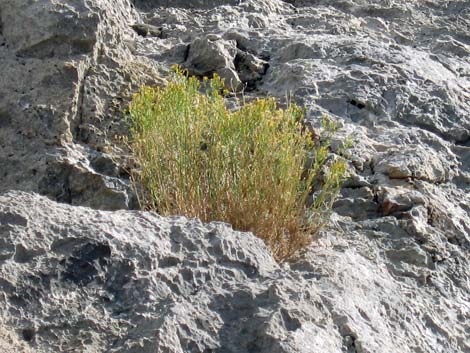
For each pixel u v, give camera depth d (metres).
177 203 6.86
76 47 8.30
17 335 5.13
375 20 11.49
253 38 10.17
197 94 7.54
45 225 5.69
